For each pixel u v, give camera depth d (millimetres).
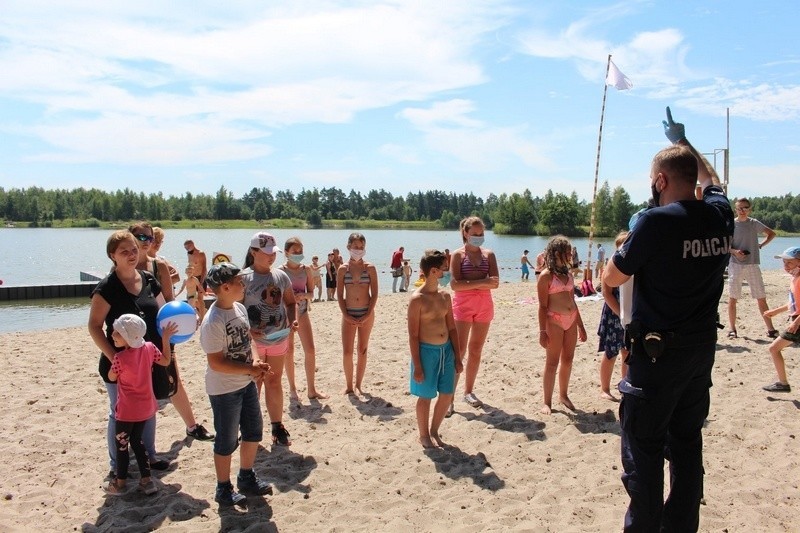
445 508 4637
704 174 3855
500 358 9422
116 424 4789
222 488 4688
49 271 42125
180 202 179875
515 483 5051
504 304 16797
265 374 4695
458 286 6898
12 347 10992
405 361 9414
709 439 5809
